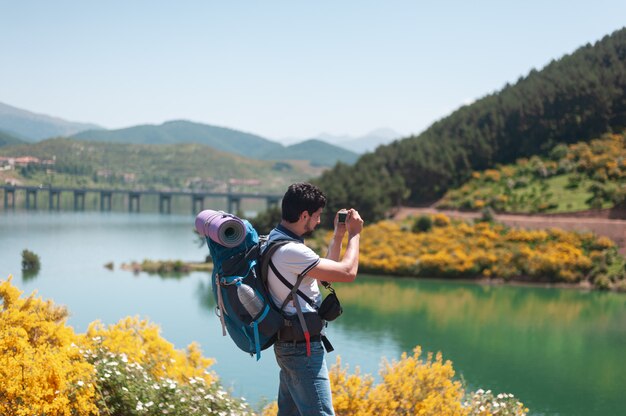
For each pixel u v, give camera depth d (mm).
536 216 117750
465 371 54438
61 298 89625
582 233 106938
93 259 138125
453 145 158125
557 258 99438
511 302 86375
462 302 86000
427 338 66438
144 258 140125
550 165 139750
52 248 156125
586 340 67562
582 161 136000
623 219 111000
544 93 165625
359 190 127125
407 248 108438
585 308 83188
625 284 94000
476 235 111438
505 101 174500
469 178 147500
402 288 95312
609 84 167250
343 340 63656
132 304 85625
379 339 64875
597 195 119438
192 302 87875
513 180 138750
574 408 44188
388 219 130500
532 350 63062
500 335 68938
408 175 146375
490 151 152875
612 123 158375
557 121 159125
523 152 154250
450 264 102500
